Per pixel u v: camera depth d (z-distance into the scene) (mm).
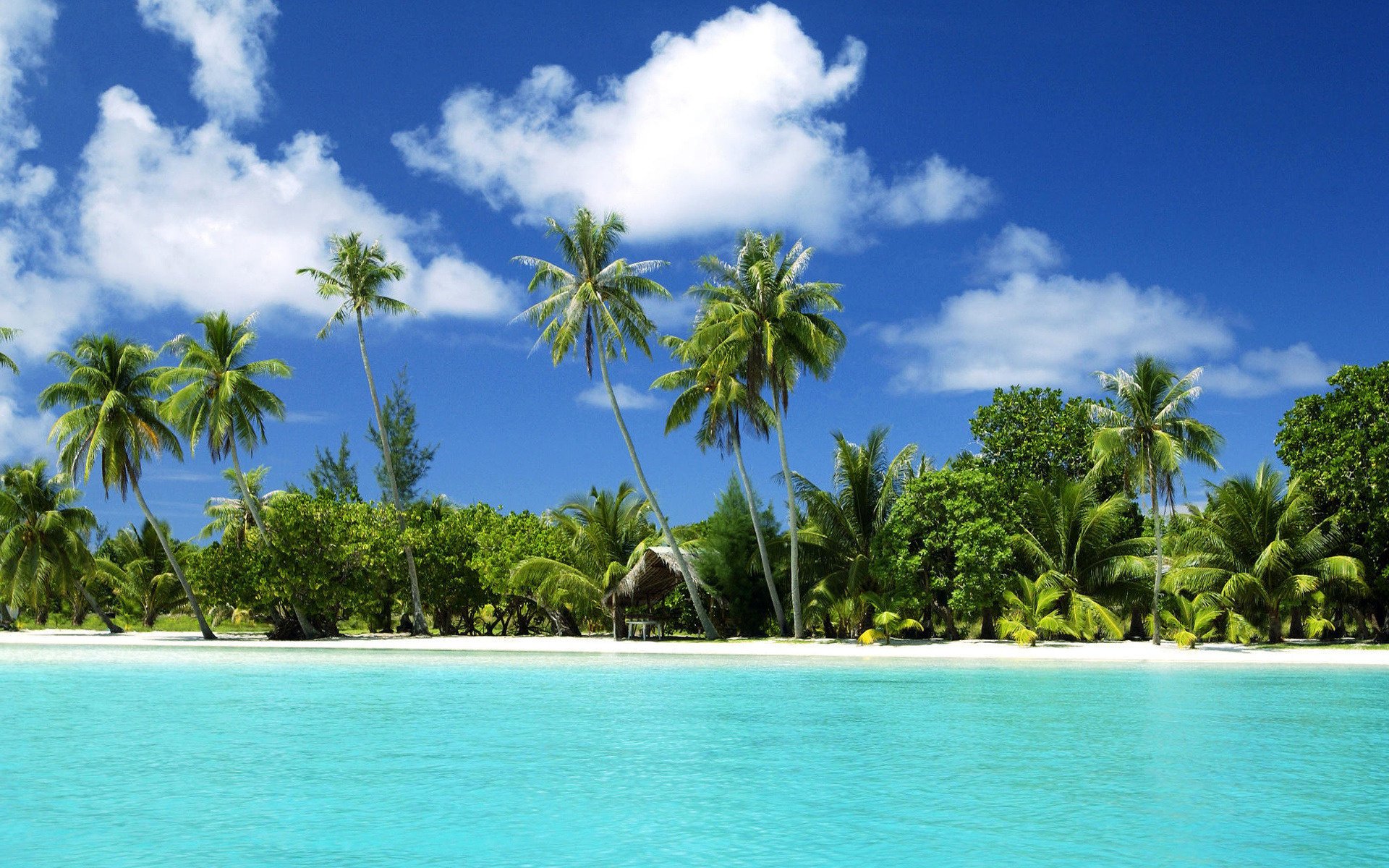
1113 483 43000
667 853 7375
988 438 44281
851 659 26609
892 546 34875
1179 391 31484
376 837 7777
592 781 9922
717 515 39031
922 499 35219
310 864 7047
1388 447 33812
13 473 48375
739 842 7676
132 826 8094
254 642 36562
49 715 15000
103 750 11680
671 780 9961
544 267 36188
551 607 40875
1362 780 10031
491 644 33219
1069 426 43531
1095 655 27578
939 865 7066
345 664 25281
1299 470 37750
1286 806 8891
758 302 34719
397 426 62031
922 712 15438
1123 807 8836
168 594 52281
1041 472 43188
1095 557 35781
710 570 38125
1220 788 9609
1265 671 23656
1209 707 16297
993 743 12367
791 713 15344
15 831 7938
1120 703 16797
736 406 35906
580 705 16422
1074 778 10156
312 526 38062
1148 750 11836
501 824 8203
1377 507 34188
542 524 42656
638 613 39375
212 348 40906
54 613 58719
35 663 25906
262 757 11281
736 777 10156
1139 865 7074
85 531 49250
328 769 10523
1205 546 36188
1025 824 8234
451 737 12758
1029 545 35250
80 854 7293
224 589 38438
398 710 15695
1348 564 33250
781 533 39219
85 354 41281
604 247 36688
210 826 8109
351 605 38500
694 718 14703
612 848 7480
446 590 42656
